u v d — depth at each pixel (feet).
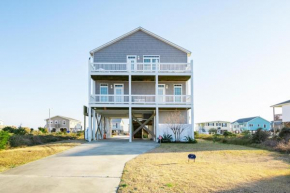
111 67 74.79
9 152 40.24
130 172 25.53
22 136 58.23
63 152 41.78
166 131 66.54
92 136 72.64
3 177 23.81
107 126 105.50
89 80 67.51
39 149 44.88
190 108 72.54
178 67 75.00
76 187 20.65
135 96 75.61
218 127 239.71
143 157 36.09
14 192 19.39
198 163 31.04
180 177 23.11
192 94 67.62
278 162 33.17
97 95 68.39
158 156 37.27
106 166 28.96
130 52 76.28
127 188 19.86
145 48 76.54
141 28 76.43
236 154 41.04
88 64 67.56
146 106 67.51
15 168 27.91
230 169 27.22
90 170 26.84
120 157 36.11
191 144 59.47
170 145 55.83
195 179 22.34
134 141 68.90
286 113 102.17
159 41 76.89
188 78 73.56
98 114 86.12
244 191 18.88
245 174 24.73
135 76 70.38
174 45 76.13
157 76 67.92
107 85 76.54
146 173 24.86
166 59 76.28
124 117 100.99
